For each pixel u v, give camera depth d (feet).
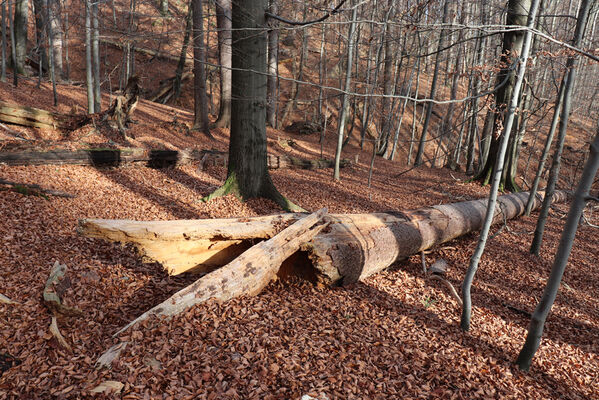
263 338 13.65
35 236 18.33
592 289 25.46
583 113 91.91
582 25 23.84
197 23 47.60
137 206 26.84
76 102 59.77
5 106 39.22
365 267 20.63
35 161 30.37
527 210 40.16
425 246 26.08
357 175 56.08
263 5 28.22
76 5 74.84
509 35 41.75
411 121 100.73
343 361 13.33
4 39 58.39
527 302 22.40
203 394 11.00
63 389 10.82
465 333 17.20
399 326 16.55
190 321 14.02
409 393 12.39
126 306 14.89
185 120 68.74
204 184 36.06
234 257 19.51
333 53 113.29
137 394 10.80
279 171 49.88
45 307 13.65
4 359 11.48
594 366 16.93
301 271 19.77
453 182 53.57
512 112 14.75
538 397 13.83
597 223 41.29
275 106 88.58
